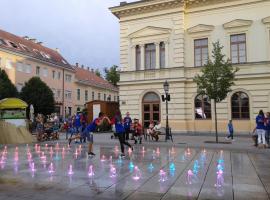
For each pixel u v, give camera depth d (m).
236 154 15.66
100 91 76.25
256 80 27.94
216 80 21.94
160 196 7.25
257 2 28.34
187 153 15.97
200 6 30.55
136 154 15.44
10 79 45.78
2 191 7.76
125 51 33.47
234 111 28.75
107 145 20.44
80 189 7.94
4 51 47.00
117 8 33.53
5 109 24.59
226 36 29.45
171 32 31.27
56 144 21.53
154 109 31.70
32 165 11.81
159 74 31.56
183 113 30.09
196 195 7.35
